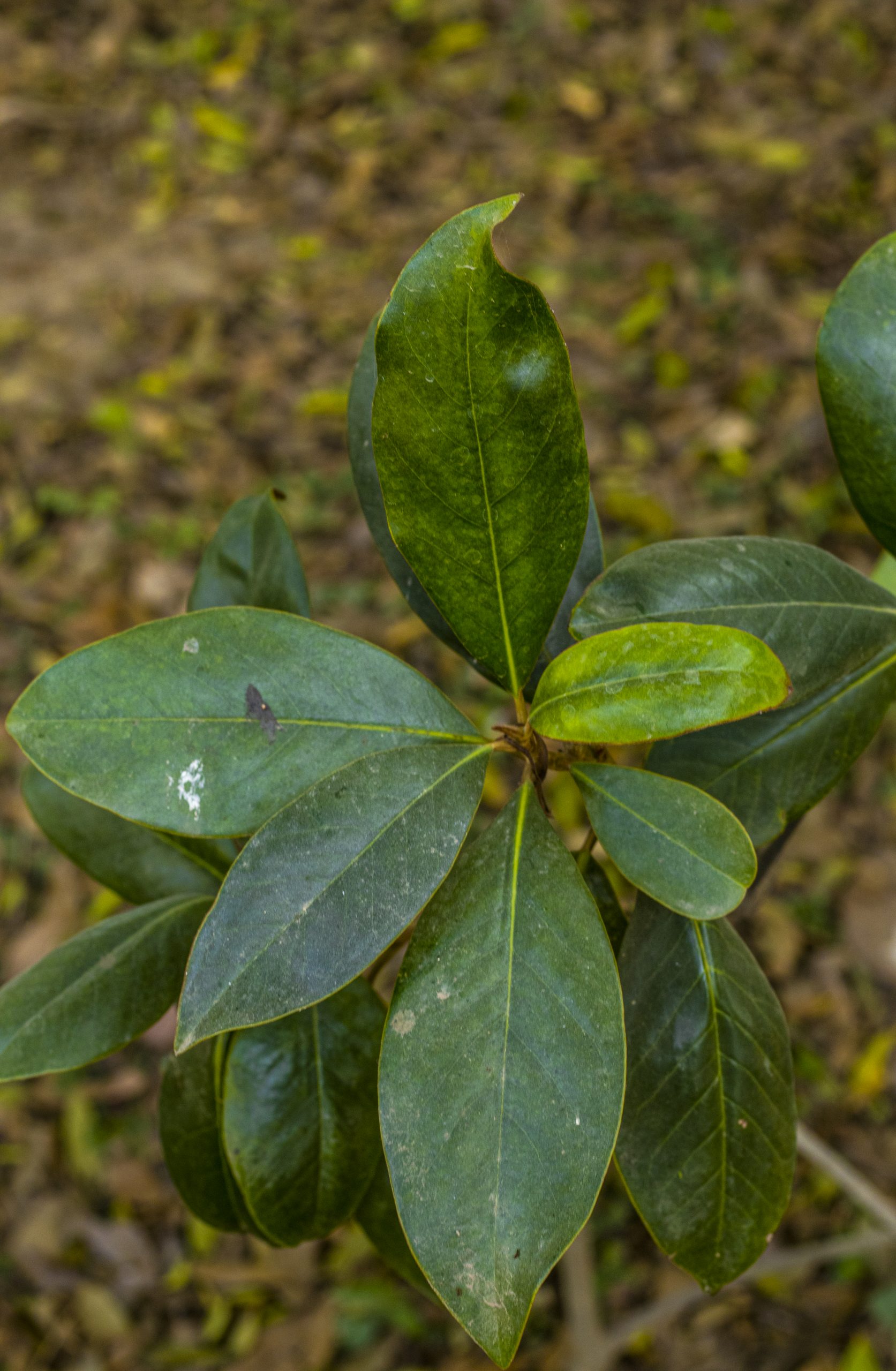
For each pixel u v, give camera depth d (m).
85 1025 0.76
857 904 2.08
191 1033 0.63
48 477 2.67
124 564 2.53
